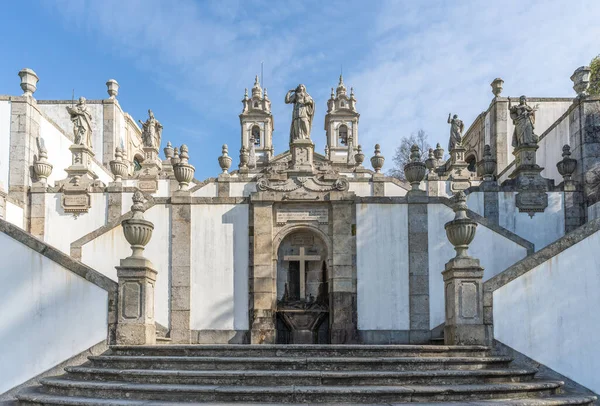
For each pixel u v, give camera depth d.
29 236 11.61
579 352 11.45
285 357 10.08
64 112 29.84
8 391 11.04
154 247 15.83
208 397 8.52
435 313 15.55
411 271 15.72
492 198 18.19
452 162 27.39
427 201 16.00
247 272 15.77
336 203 15.96
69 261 11.55
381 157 22.59
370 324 15.51
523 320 11.55
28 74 20.72
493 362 10.28
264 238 15.80
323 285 16.42
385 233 15.91
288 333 15.89
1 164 19.77
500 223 18.09
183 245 15.81
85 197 18.95
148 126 31.50
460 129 30.58
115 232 15.77
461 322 11.51
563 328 11.52
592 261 11.72
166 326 15.47
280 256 16.44
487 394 8.87
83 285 11.50
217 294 15.66
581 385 11.32
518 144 19.06
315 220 16.08
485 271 15.73
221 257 15.83
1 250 11.57
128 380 9.39
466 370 9.70
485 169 18.72
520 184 18.34
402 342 15.41
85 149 20.44
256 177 20.06
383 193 22.22
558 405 8.71
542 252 11.72
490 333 11.46
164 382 9.22
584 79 19.56
